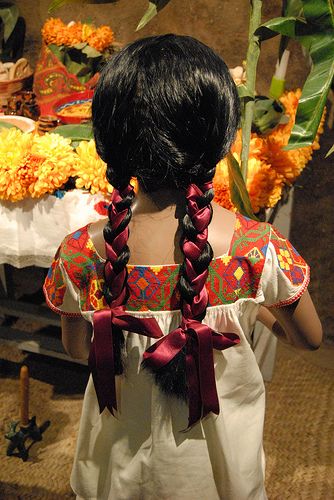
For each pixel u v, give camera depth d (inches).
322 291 94.0
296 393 85.7
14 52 92.4
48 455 76.4
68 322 39.2
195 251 32.9
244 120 58.9
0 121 74.8
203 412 36.6
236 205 56.4
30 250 68.7
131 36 87.1
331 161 85.0
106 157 32.9
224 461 39.6
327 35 51.8
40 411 82.7
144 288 34.8
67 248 35.8
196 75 30.9
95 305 36.2
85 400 41.6
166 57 31.1
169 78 30.6
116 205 33.6
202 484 40.1
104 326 34.7
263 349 82.6
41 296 98.7
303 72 81.4
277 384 87.0
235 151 66.0
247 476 41.0
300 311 37.6
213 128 31.5
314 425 80.8
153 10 57.4
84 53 81.3
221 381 38.7
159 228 34.5
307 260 93.1
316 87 52.1
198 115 31.0
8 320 96.9
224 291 35.2
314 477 73.7
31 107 81.0
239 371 38.7
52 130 70.6
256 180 65.1
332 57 52.1
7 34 87.6
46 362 91.0
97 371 35.7
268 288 36.0
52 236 67.6
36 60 92.5
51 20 82.0
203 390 35.5
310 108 52.2
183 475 39.5
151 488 40.1
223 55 83.7
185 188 33.7
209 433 39.2
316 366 90.4
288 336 40.5
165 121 30.7
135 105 30.8
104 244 35.2
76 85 81.0
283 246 35.9
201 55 31.5
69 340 40.6
